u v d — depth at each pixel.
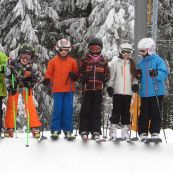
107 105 15.97
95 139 9.18
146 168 8.45
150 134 9.88
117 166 8.46
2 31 18.33
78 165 8.41
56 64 9.53
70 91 9.50
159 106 9.47
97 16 17.25
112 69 9.65
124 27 16.52
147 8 13.16
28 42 17.22
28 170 8.23
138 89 9.41
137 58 12.11
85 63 9.35
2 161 8.46
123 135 9.46
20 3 16.92
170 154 8.87
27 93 9.48
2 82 9.45
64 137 9.46
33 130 9.48
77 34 19.31
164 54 19.89
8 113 9.62
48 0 19.86
